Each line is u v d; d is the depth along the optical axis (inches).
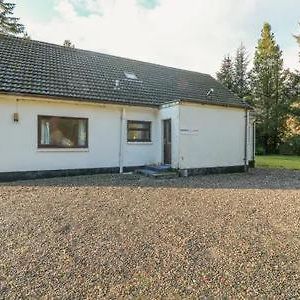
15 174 446.9
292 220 253.4
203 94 700.7
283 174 570.9
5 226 228.5
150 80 676.7
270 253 184.9
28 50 587.5
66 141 494.3
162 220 249.1
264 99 1382.9
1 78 463.2
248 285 146.8
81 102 497.7
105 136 530.3
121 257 177.0
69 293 138.1
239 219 255.0
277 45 1409.9
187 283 148.5
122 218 252.8
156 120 581.3
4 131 439.5
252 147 709.3
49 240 201.8
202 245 196.9
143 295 137.7
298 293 139.7
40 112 467.8
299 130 1348.4
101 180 451.2
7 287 142.7
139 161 565.6
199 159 540.4
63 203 299.9
